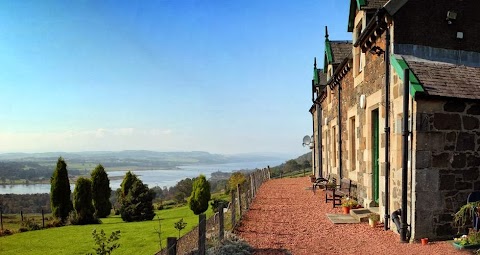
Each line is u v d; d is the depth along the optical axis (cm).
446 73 738
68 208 2567
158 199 4569
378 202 948
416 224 684
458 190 697
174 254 446
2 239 1736
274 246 705
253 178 1500
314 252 660
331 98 1706
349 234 783
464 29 795
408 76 693
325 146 1912
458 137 700
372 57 910
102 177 2877
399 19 764
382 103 829
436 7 780
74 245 1528
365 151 995
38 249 1473
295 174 3247
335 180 1495
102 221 2605
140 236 1542
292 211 1087
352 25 1109
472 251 612
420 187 683
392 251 641
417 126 682
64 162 2617
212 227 841
